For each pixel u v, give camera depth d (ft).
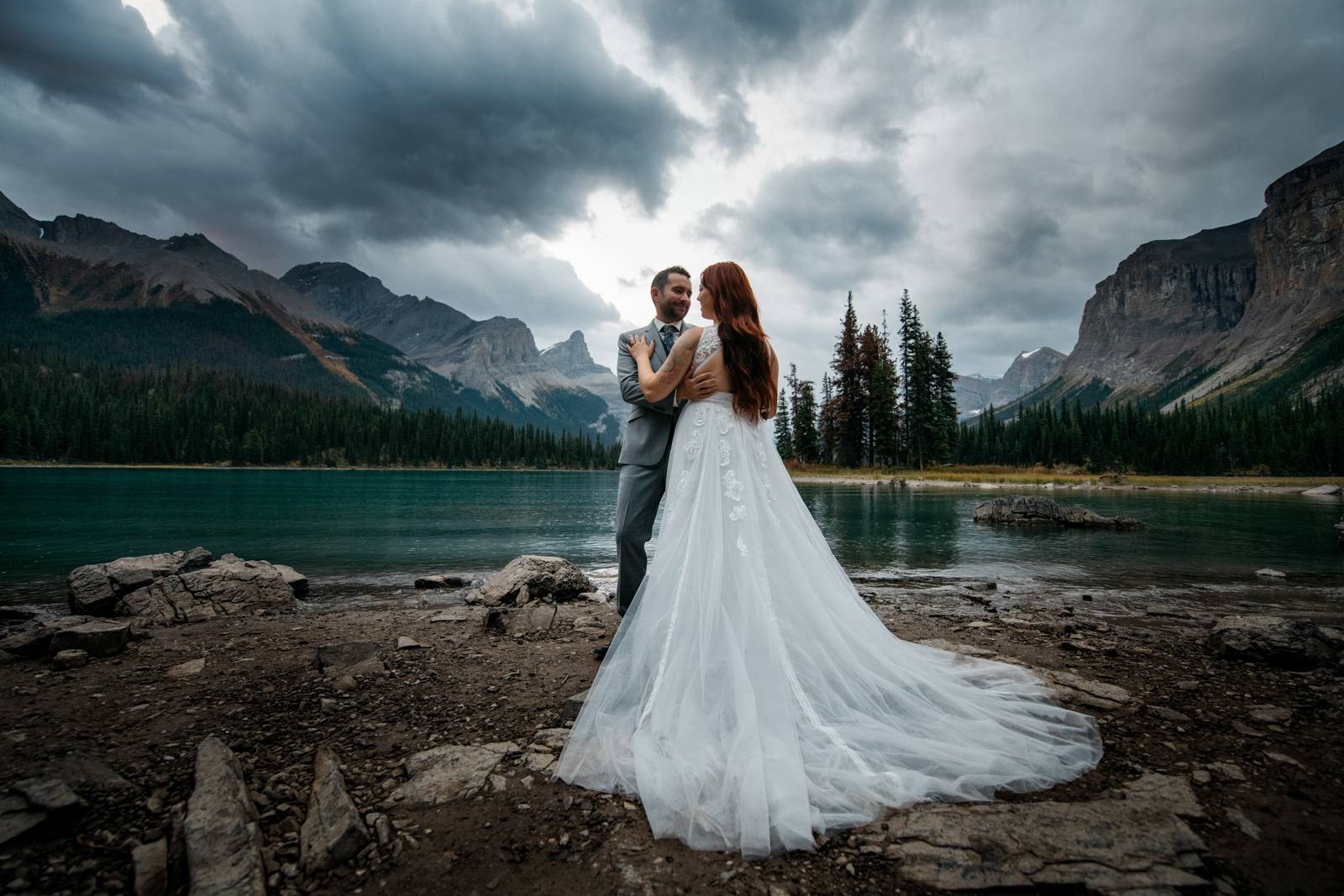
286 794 7.30
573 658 13.23
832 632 9.20
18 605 22.63
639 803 7.09
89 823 6.63
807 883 5.66
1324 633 14.03
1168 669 12.55
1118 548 42.24
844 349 177.06
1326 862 5.76
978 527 57.00
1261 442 258.16
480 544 44.19
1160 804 6.81
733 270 10.91
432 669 12.44
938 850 6.02
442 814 6.86
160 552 38.75
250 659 13.39
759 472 10.21
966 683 10.40
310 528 55.42
